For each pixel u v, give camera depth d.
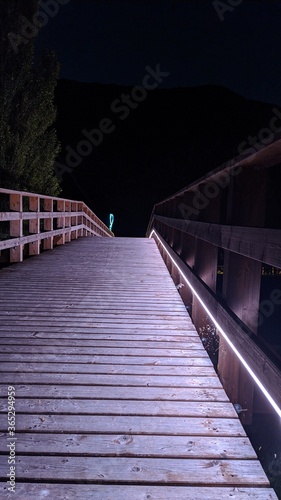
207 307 3.10
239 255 2.68
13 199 6.69
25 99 9.38
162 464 1.71
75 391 2.33
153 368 2.68
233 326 2.29
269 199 3.45
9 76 9.00
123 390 2.36
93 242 11.46
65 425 1.99
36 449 1.79
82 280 5.63
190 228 4.41
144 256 8.32
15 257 7.04
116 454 1.77
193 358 2.87
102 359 2.82
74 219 12.45
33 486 1.57
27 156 9.95
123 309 4.15
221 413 2.13
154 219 13.74
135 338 3.27
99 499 1.51
